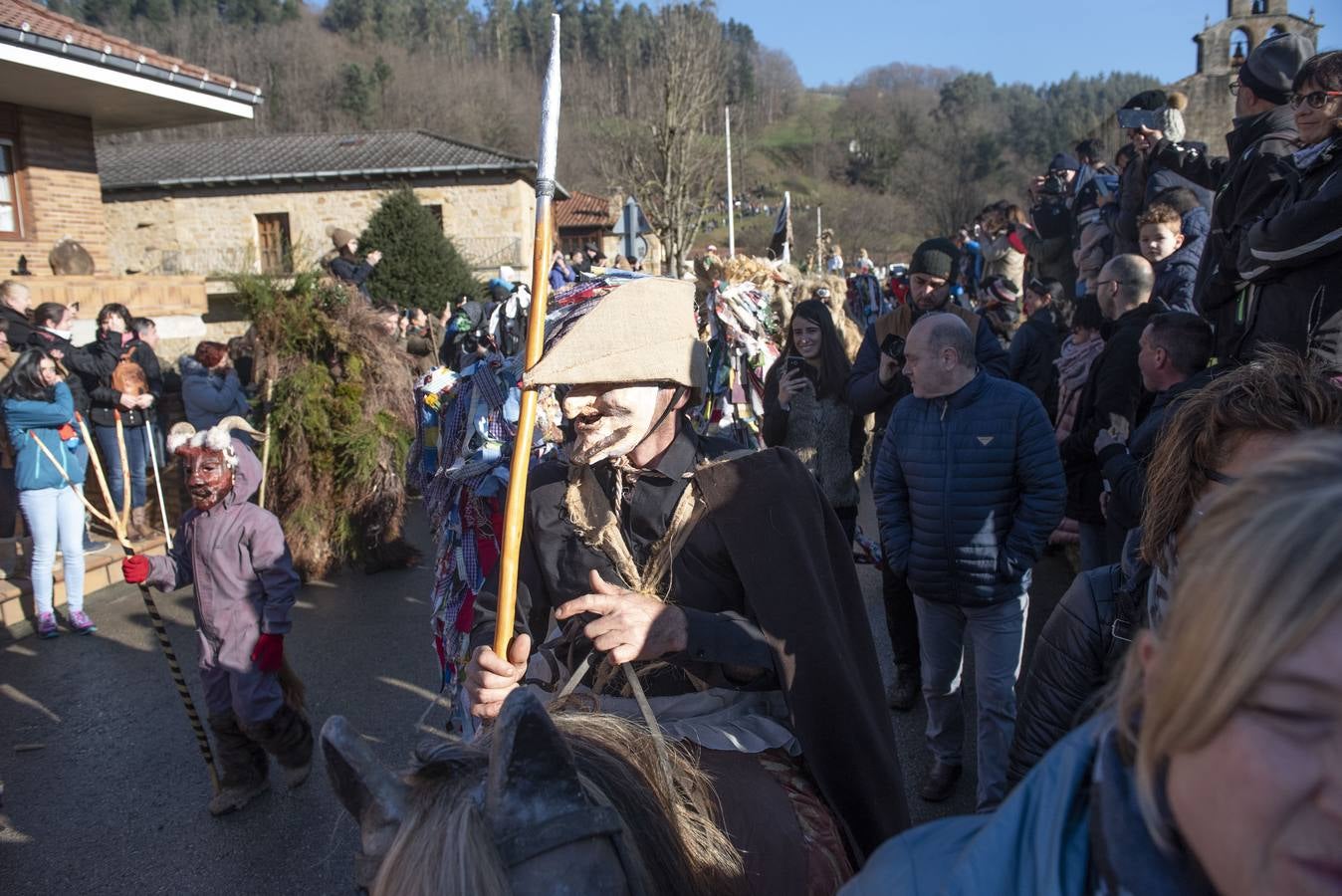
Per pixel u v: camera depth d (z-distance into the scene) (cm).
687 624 183
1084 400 475
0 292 770
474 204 2623
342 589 725
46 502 636
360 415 731
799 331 483
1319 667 66
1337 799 68
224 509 415
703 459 210
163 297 1105
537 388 197
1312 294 302
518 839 122
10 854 407
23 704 551
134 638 646
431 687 548
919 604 389
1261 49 406
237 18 8181
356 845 401
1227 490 76
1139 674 86
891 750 209
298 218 2675
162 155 2847
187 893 377
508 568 190
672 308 210
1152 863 82
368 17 8300
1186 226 518
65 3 7719
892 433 385
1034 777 95
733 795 173
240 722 414
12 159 1126
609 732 166
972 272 1191
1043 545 358
